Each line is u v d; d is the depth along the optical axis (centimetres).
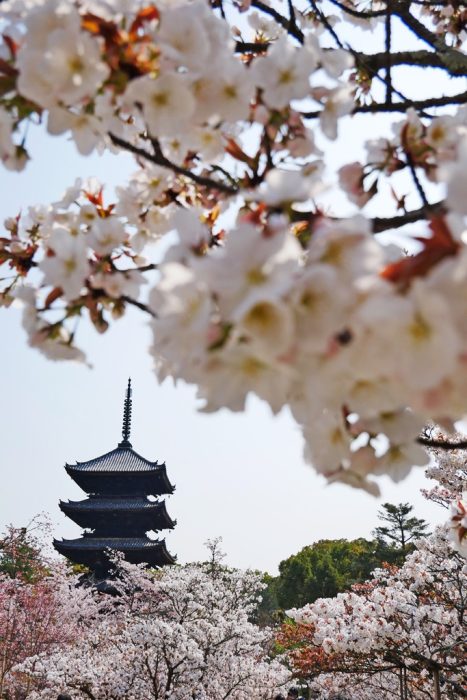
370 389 93
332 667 1155
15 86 139
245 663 1395
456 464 1044
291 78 153
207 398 101
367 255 86
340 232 86
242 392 97
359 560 4472
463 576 1141
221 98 143
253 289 83
